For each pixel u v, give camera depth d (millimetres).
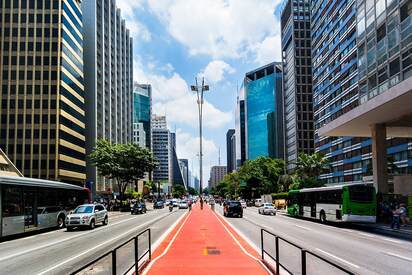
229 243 17844
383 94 29406
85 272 8500
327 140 114562
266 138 184000
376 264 12844
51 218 28594
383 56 32344
